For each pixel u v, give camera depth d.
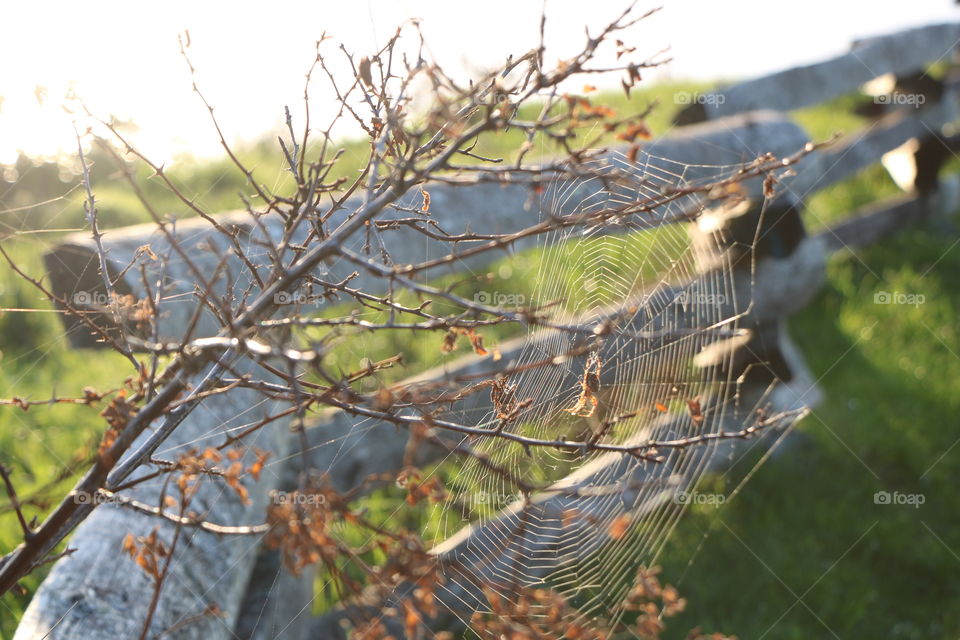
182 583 3.55
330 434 5.50
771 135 7.57
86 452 2.50
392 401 2.17
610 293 5.39
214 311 2.41
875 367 9.50
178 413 2.55
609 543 5.48
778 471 7.78
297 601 5.05
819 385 9.09
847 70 10.70
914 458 8.12
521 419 4.25
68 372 7.44
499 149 6.91
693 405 2.95
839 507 7.46
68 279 4.24
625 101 13.48
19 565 2.44
